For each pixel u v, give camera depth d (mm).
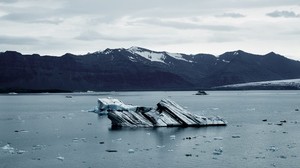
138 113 104500
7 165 59906
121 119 102562
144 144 75188
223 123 103000
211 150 69000
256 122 110438
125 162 61000
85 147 72812
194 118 102875
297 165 58625
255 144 74250
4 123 113875
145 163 60312
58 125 107125
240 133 87938
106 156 65062
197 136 84188
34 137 85000
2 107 199375
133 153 67188
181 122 102000
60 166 59156
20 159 63500
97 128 99000
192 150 69125
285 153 66312
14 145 75625
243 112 149500
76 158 63938
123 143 76438
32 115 143000
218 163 59938
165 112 103938
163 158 63281
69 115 140500
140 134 87500
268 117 126438
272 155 64875
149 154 66250
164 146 72875
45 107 196250
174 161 61312
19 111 166875
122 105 142875
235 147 71438
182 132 90125
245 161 61031
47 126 105000
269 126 100438
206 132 89812
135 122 102188
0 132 93438
